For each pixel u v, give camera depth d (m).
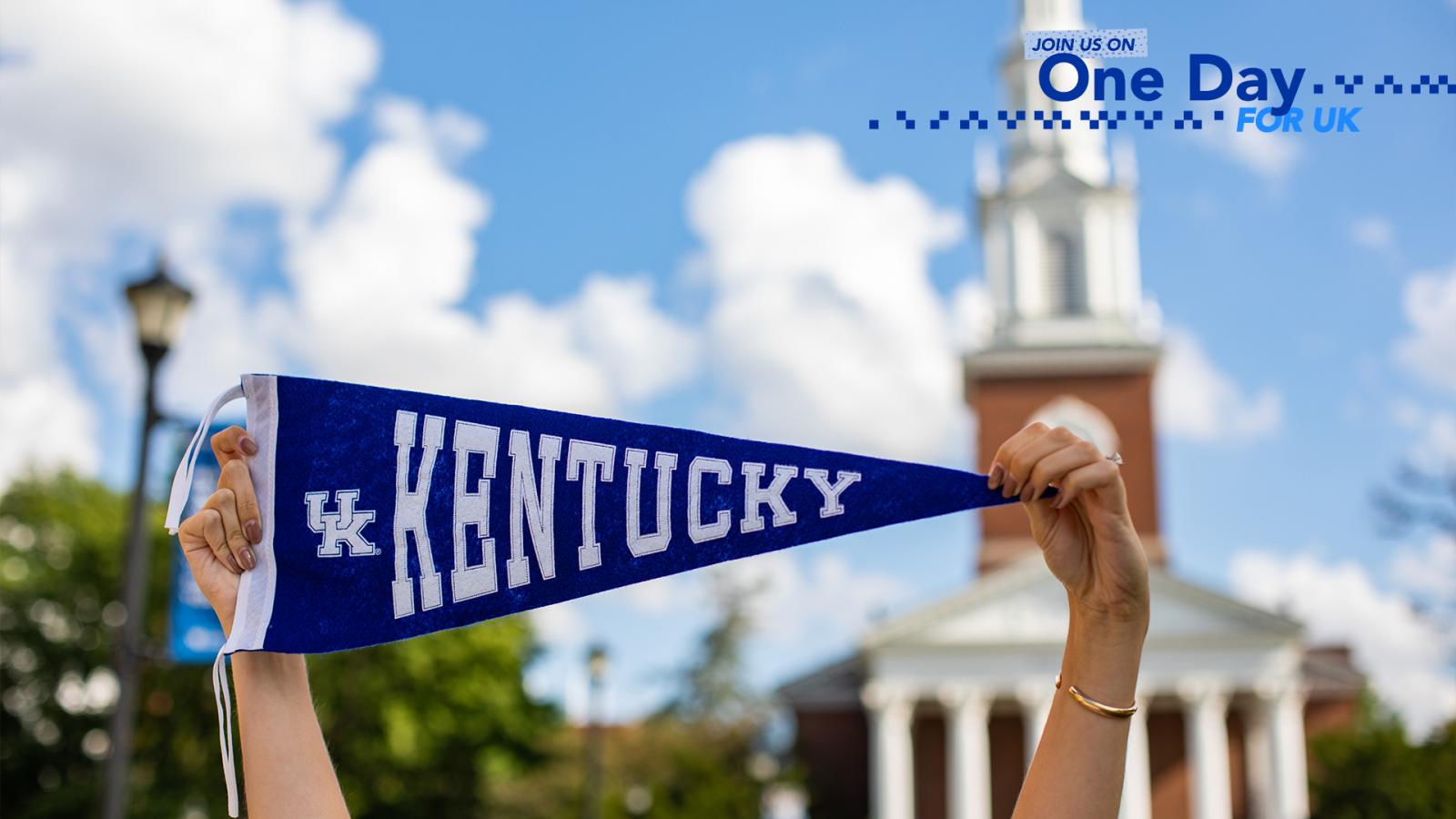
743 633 71.44
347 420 2.09
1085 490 2.04
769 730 56.62
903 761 43.00
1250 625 42.31
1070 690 2.10
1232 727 45.84
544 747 45.31
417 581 2.03
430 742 39.41
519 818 46.38
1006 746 45.91
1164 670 42.59
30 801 38.31
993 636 43.19
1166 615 42.78
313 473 2.07
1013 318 48.72
